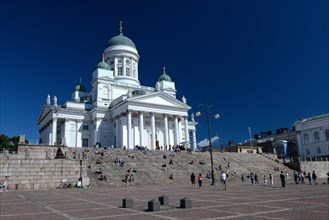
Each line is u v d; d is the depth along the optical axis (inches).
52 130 2974.9
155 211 617.6
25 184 1438.2
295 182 1752.0
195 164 2209.6
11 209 688.4
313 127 3946.9
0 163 1409.9
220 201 796.0
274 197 886.4
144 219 518.6
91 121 3230.8
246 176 2139.5
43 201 866.1
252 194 1010.1
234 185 1588.3
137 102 2940.5
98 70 3371.1
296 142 4156.0
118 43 3841.0
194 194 1044.5
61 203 800.9
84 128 3176.7
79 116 3164.4
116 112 3100.4
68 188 1485.0
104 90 3353.8
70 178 1551.4
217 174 2048.5
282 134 4325.8
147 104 3004.4
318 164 2699.3
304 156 3993.6
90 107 3346.5
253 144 4559.5
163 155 2299.5
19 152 1739.7
